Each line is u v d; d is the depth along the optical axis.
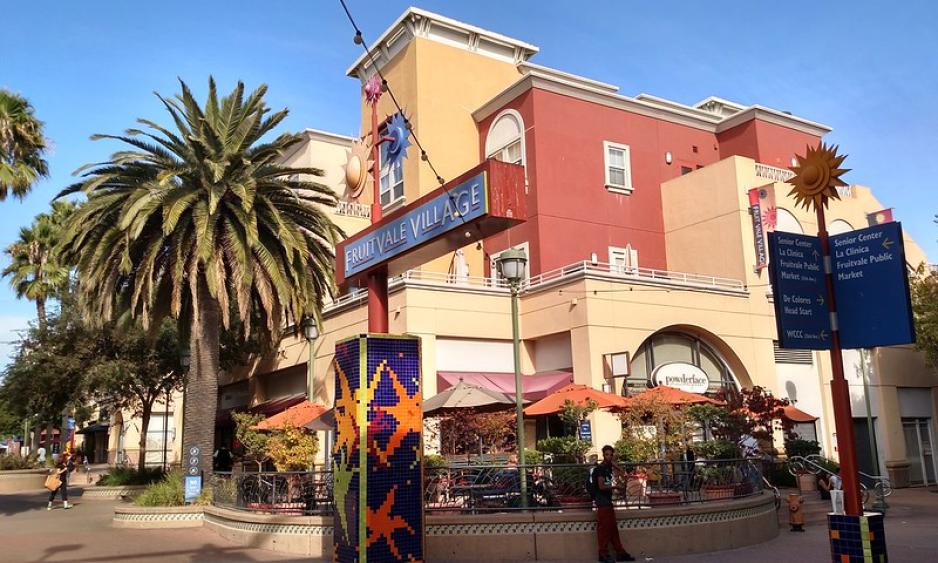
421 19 30.59
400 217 11.79
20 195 22.86
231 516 15.49
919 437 31.58
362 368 10.94
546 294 24.55
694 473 13.90
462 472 13.16
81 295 20.36
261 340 27.30
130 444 50.97
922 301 27.58
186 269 20.02
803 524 16.64
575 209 28.05
